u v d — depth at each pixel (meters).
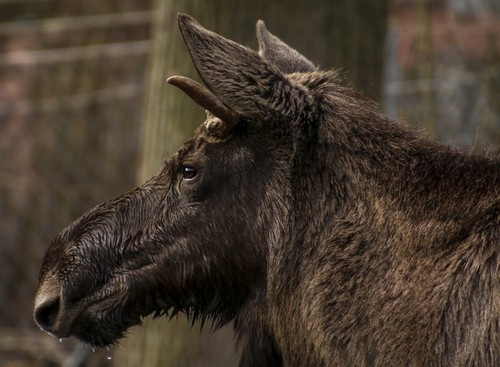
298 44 22.41
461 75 31.72
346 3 22.66
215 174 15.59
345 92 15.95
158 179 16.14
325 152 15.30
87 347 16.30
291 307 15.43
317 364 15.20
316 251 15.20
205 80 14.67
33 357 33.00
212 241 15.70
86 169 34.44
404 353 14.19
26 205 34.50
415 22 34.50
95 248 16.03
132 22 36.44
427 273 14.33
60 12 38.88
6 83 36.28
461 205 14.55
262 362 16.31
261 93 15.04
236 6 22.42
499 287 13.78
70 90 35.88
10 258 34.22
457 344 13.84
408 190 14.91
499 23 33.34
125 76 35.81
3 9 39.09
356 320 14.70
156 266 15.90
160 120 23.44
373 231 14.91
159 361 23.48
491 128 30.59
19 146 35.00
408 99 31.06
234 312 16.19
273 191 15.43
